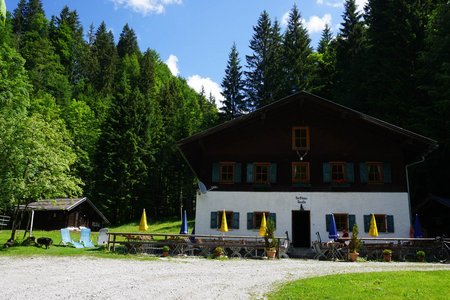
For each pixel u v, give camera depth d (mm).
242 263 17047
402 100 32062
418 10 33719
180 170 57625
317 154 24781
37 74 63625
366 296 9484
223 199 24188
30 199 23734
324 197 23984
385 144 24891
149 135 56625
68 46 90688
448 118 27859
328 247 20078
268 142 25062
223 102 53906
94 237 34250
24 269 14086
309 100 25234
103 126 55219
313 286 10719
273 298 9367
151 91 73125
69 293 9758
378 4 37594
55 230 40875
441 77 26297
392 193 23984
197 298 9336
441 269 15023
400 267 15945
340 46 45875
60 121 26531
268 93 48594
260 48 51500
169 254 20078
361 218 23625
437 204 25859
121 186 51812
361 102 36969
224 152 25016
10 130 22516
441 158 28984
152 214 56250
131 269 14336
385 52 34906
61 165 23812
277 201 24031
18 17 84500
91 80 85875
